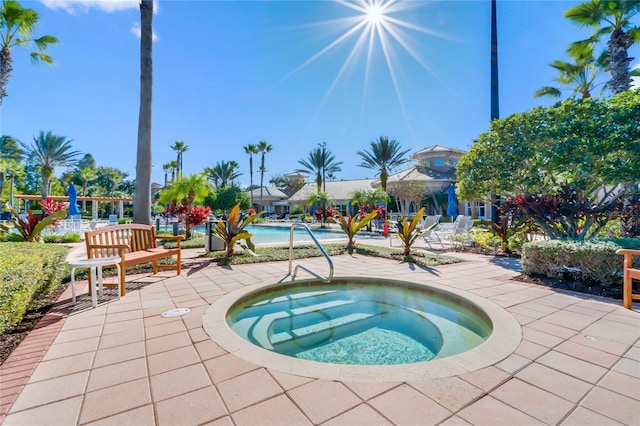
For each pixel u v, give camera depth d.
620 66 10.91
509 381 2.16
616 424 1.72
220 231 7.65
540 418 1.77
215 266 6.49
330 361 2.90
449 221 24.12
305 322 3.90
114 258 4.27
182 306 3.81
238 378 2.18
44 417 1.76
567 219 7.36
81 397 1.95
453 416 1.79
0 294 2.61
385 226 15.81
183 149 46.22
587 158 6.73
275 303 4.60
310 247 9.62
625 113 6.34
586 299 4.20
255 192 46.69
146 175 8.69
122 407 1.85
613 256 4.59
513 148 8.62
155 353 2.56
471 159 9.93
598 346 2.73
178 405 1.88
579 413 1.82
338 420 1.75
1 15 12.88
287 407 1.86
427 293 4.97
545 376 2.23
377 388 2.07
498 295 4.40
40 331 3.02
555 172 8.31
